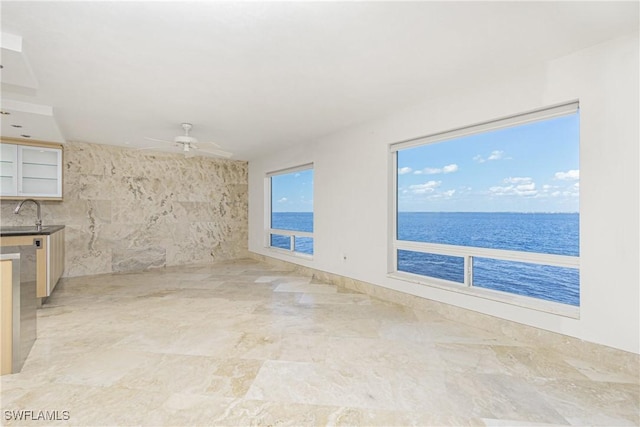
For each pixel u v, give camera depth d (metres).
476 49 2.29
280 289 4.37
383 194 3.87
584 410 1.73
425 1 1.75
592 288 2.26
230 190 6.84
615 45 2.15
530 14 1.87
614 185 2.16
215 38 2.11
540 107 2.53
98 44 2.17
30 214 4.68
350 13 1.85
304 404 1.79
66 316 3.23
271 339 2.68
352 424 1.63
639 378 2.05
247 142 5.28
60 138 4.41
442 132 3.28
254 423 1.63
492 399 1.83
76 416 1.67
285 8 1.80
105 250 5.38
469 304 3.02
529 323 2.59
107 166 5.37
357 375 2.10
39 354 2.38
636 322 2.07
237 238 6.95
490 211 3.11
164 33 2.04
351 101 3.36
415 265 3.78
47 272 3.55
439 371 2.15
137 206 5.68
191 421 1.64
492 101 2.82
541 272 2.76
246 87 2.96
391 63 2.50
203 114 3.75
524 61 2.48
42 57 2.35
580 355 2.31
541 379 2.04
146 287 4.46
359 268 4.23
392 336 2.75
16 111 3.25
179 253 6.17
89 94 3.10
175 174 6.12
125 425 1.60
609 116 2.18
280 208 6.47
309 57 2.39
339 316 3.26
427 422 1.64
